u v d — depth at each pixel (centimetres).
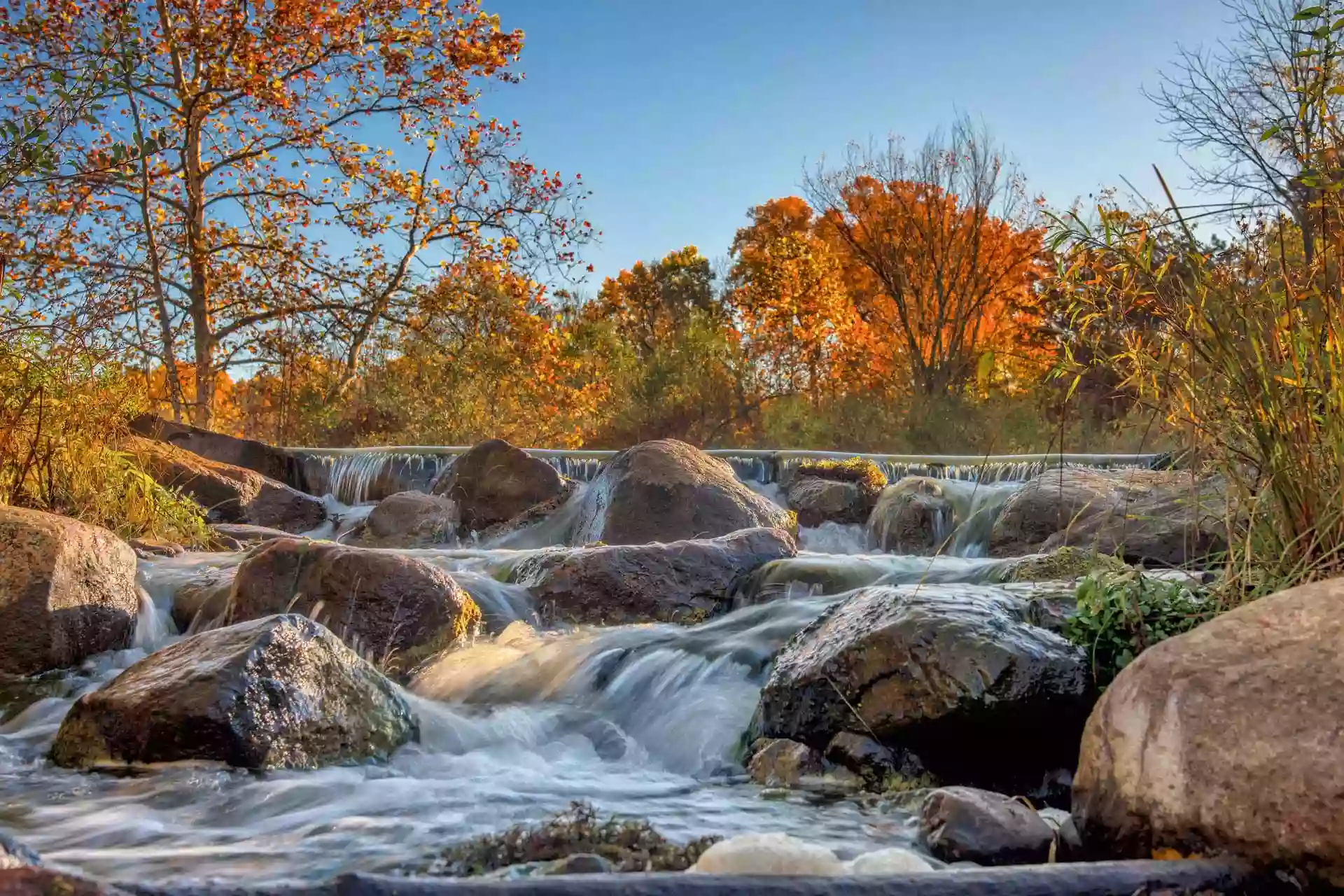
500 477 1180
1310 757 244
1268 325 388
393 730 477
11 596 614
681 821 368
